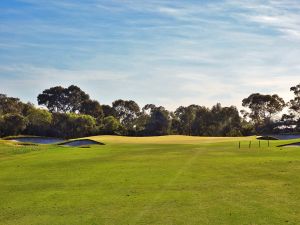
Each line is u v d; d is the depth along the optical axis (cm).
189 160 4341
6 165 4256
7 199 2444
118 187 2727
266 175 3112
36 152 5869
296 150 5375
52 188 2781
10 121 14075
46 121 14962
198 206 2123
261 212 1975
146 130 16050
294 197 2295
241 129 17262
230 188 2598
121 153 5503
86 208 2147
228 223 1802
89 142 8812
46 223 1889
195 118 18350
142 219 1902
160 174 3272
